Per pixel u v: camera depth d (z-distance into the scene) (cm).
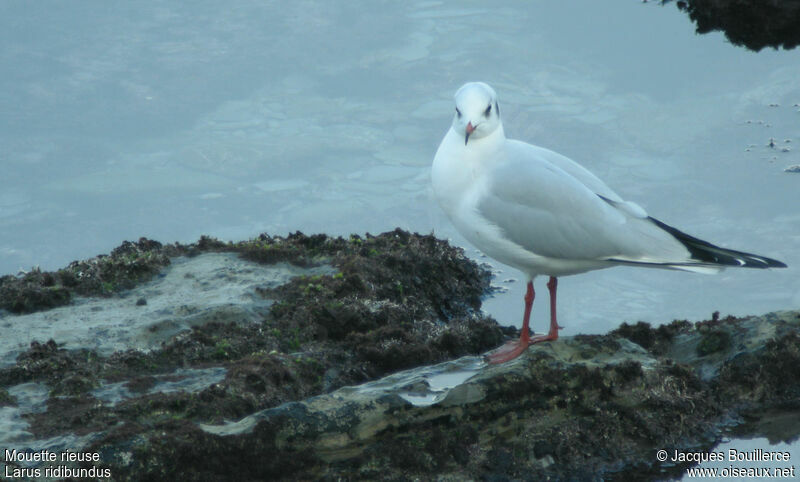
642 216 1001
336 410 942
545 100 1955
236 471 900
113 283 1286
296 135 1917
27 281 1284
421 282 1359
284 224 1644
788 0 2089
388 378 1027
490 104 1018
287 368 1066
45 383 1027
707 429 1022
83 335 1135
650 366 1046
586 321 1345
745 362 1082
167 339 1133
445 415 971
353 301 1230
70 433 913
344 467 930
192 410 965
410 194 1720
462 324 1245
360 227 1627
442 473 940
